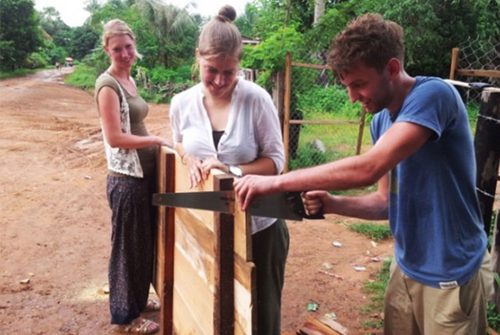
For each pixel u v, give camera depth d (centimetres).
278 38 758
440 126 160
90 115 1706
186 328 238
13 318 371
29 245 521
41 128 1341
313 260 478
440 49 1499
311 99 854
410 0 1407
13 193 727
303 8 1448
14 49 4288
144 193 301
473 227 186
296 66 743
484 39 1388
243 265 164
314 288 419
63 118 1573
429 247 184
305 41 779
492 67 1145
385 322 217
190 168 207
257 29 1261
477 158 309
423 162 175
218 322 180
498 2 1480
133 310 321
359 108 914
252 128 221
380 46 160
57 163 938
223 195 170
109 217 626
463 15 1468
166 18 2922
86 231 571
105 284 432
